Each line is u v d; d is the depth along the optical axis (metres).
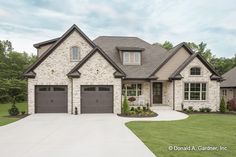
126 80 24.66
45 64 21.83
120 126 14.77
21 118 18.62
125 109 21.09
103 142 10.48
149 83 25.44
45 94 21.89
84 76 21.55
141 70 25.23
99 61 21.72
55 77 21.89
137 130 13.38
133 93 25.41
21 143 10.35
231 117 19.91
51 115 20.33
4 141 10.73
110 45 28.31
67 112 21.97
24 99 36.41
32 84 21.64
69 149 9.36
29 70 21.53
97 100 21.83
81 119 17.98
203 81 24.25
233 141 10.70
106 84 21.77
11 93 34.25
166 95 26.08
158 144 10.04
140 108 22.66
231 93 29.92
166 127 14.48
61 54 22.06
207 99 24.36
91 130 13.41
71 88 21.84
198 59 24.27
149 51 28.42
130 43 29.08
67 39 22.22
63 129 13.76
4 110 27.19
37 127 14.48
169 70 25.05
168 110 23.94
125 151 9.02
